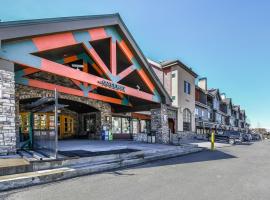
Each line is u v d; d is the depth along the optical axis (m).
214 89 43.28
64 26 9.87
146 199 4.75
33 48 8.88
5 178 5.54
